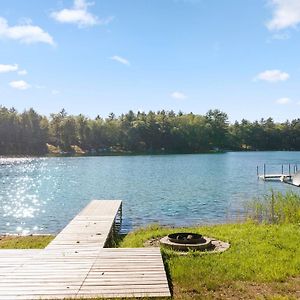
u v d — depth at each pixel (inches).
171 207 1029.2
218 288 320.8
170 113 6279.5
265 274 353.1
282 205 755.4
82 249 415.8
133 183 1660.9
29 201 1167.6
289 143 6171.3
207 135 5536.4
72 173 2180.1
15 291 287.3
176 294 304.5
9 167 2696.9
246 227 646.5
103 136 5093.5
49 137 4950.8
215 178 1871.3
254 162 3196.4
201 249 450.0
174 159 3690.9
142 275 325.4
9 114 4675.2
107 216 661.9
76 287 297.0
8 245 568.1
